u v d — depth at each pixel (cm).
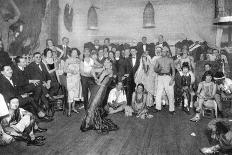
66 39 884
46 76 662
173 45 1033
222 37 943
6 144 438
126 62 749
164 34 1050
